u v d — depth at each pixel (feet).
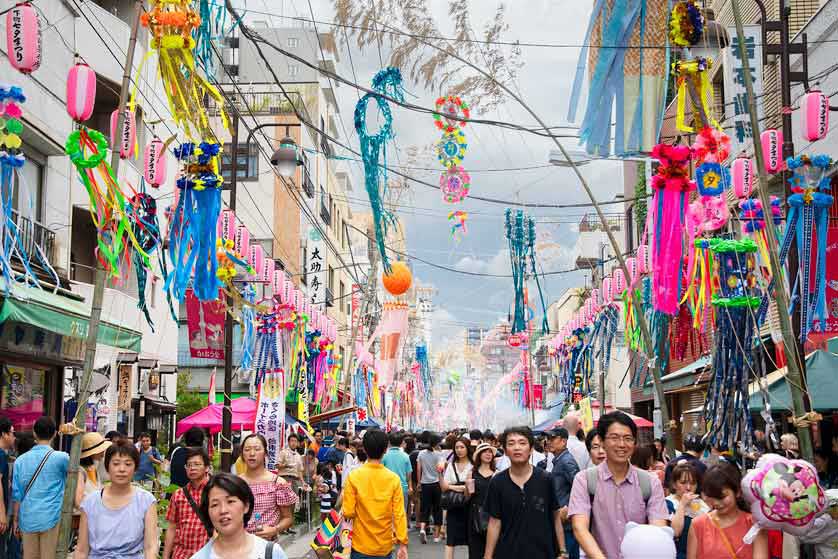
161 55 30.01
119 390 69.00
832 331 45.37
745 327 35.94
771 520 19.99
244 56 139.44
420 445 67.87
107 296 67.46
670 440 50.49
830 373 44.50
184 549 24.14
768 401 36.29
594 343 81.61
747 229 36.24
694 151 36.68
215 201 35.47
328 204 162.20
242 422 66.64
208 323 56.95
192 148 35.12
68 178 60.13
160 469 50.72
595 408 90.94
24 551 30.42
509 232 63.16
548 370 157.28
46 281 54.19
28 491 30.17
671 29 35.24
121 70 68.28
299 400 73.00
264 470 26.22
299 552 51.24
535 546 23.95
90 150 28.86
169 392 84.74
